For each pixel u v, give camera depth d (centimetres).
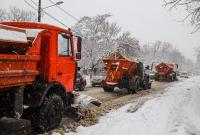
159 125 1034
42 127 871
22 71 748
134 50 4822
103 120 1109
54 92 943
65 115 1080
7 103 753
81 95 1133
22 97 774
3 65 680
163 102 1634
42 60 877
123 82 2222
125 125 1022
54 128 921
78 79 2202
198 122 1080
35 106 842
